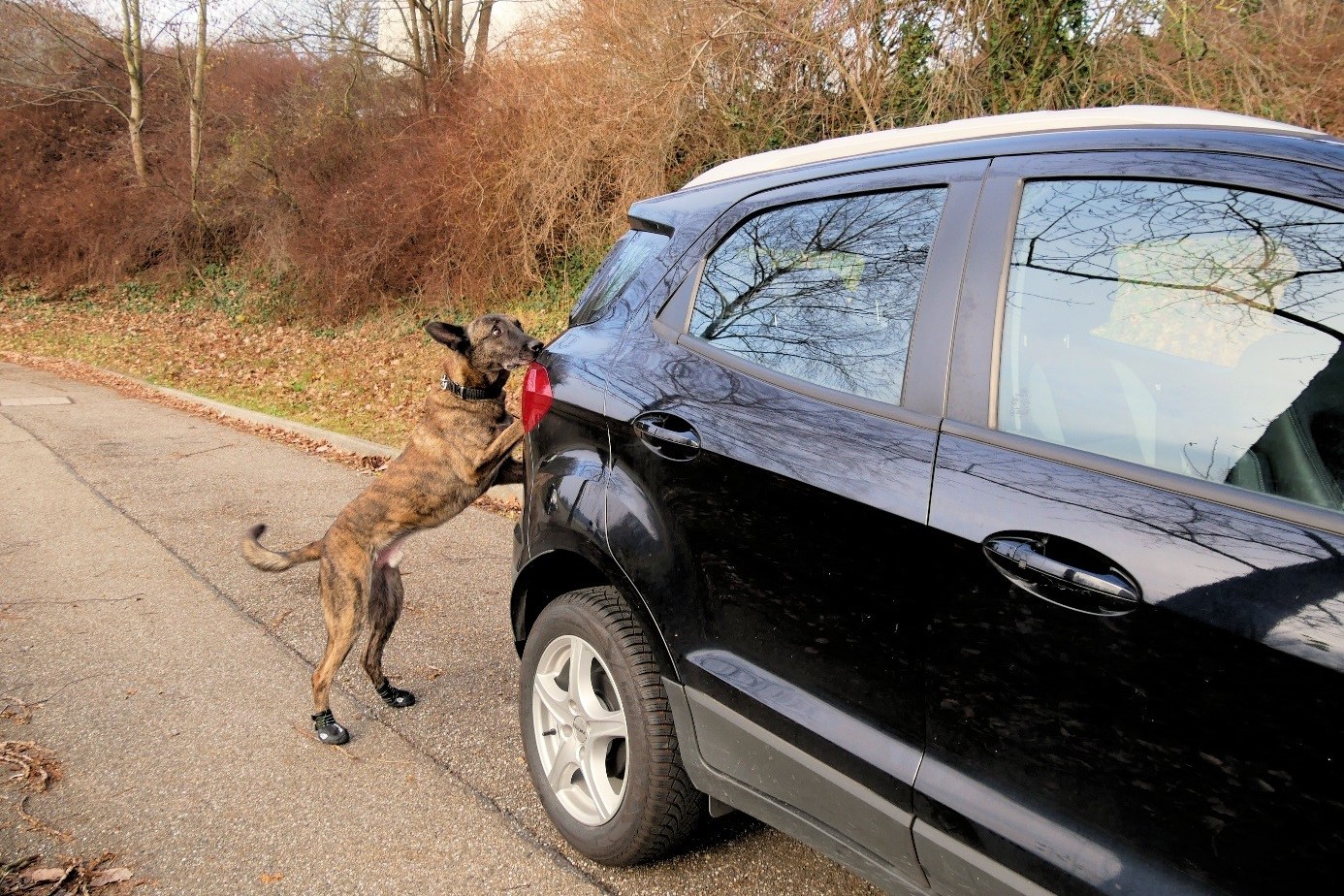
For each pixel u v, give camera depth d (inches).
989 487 71.2
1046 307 74.9
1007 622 68.7
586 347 115.0
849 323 87.2
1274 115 296.8
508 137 555.2
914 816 74.4
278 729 146.6
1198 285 68.6
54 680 161.9
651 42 466.6
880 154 93.7
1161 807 61.4
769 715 85.8
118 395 505.7
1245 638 57.6
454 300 599.5
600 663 108.2
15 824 118.6
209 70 832.9
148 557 230.1
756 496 87.1
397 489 157.6
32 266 859.4
